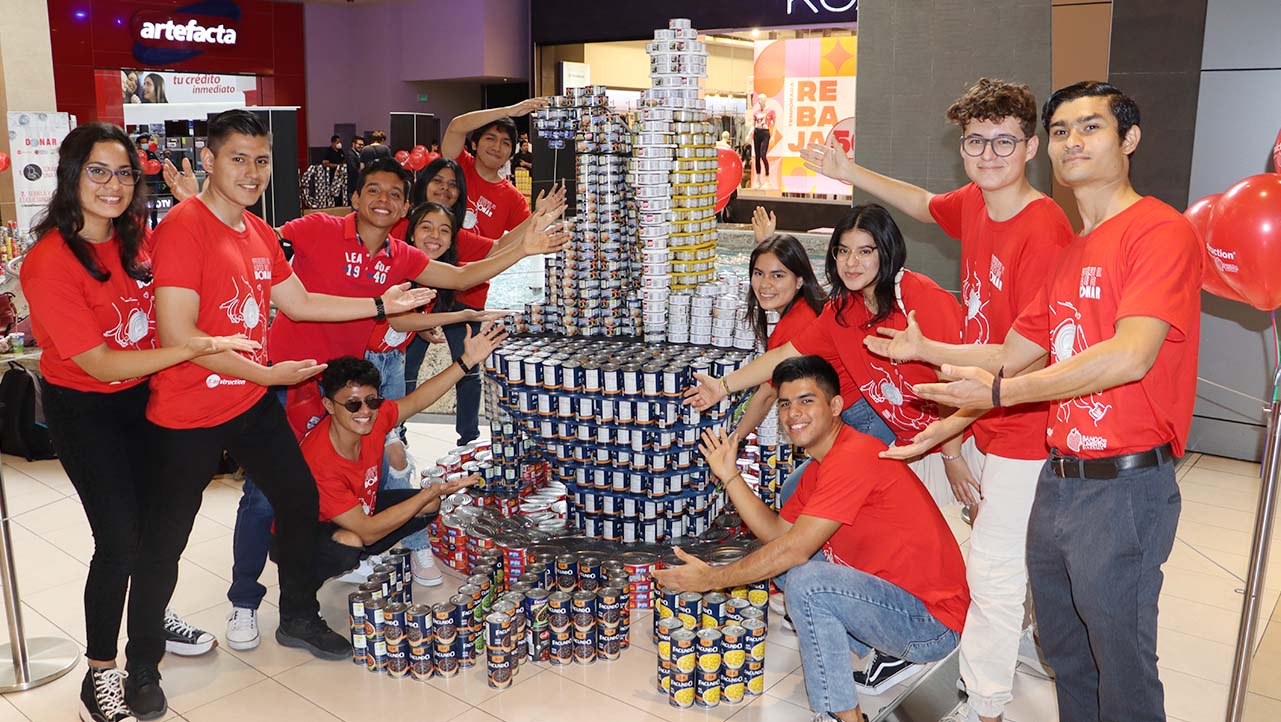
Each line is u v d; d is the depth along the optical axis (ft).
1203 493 16.55
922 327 10.03
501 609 10.60
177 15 53.42
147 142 28.53
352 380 10.90
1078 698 8.37
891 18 20.85
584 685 10.50
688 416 12.34
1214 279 11.18
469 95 60.64
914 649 9.25
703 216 13.98
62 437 9.30
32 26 29.55
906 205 11.51
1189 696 10.22
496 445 13.87
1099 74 18.76
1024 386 6.73
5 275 17.44
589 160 13.93
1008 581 8.94
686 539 12.79
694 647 10.15
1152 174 18.47
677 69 13.25
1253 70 17.22
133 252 9.30
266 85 57.57
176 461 9.49
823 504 8.93
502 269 13.17
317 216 12.60
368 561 12.96
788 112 42.04
